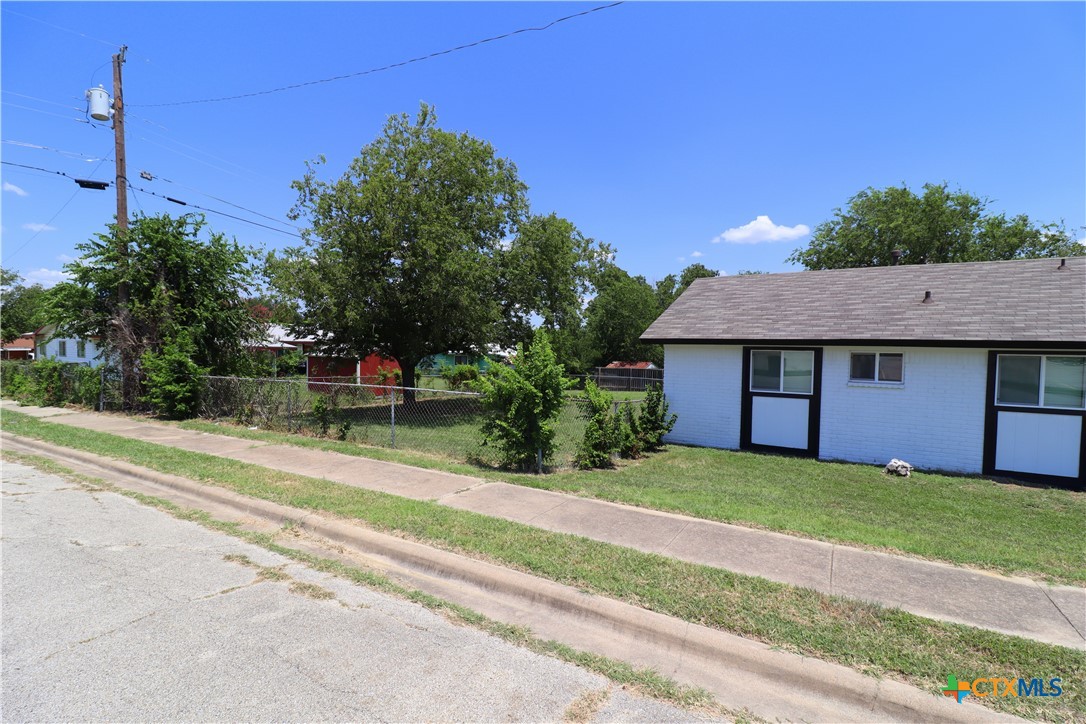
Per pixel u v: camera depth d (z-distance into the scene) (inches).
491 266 738.2
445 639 146.3
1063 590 170.9
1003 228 1216.2
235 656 135.8
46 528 235.5
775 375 452.4
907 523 250.4
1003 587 172.4
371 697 119.9
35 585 177.0
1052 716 112.5
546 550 197.3
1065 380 351.3
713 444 479.2
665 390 500.4
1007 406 367.2
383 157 722.2
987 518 264.1
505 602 170.2
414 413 745.0
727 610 153.5
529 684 126.0
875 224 1238.3
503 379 348.8
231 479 303.0
